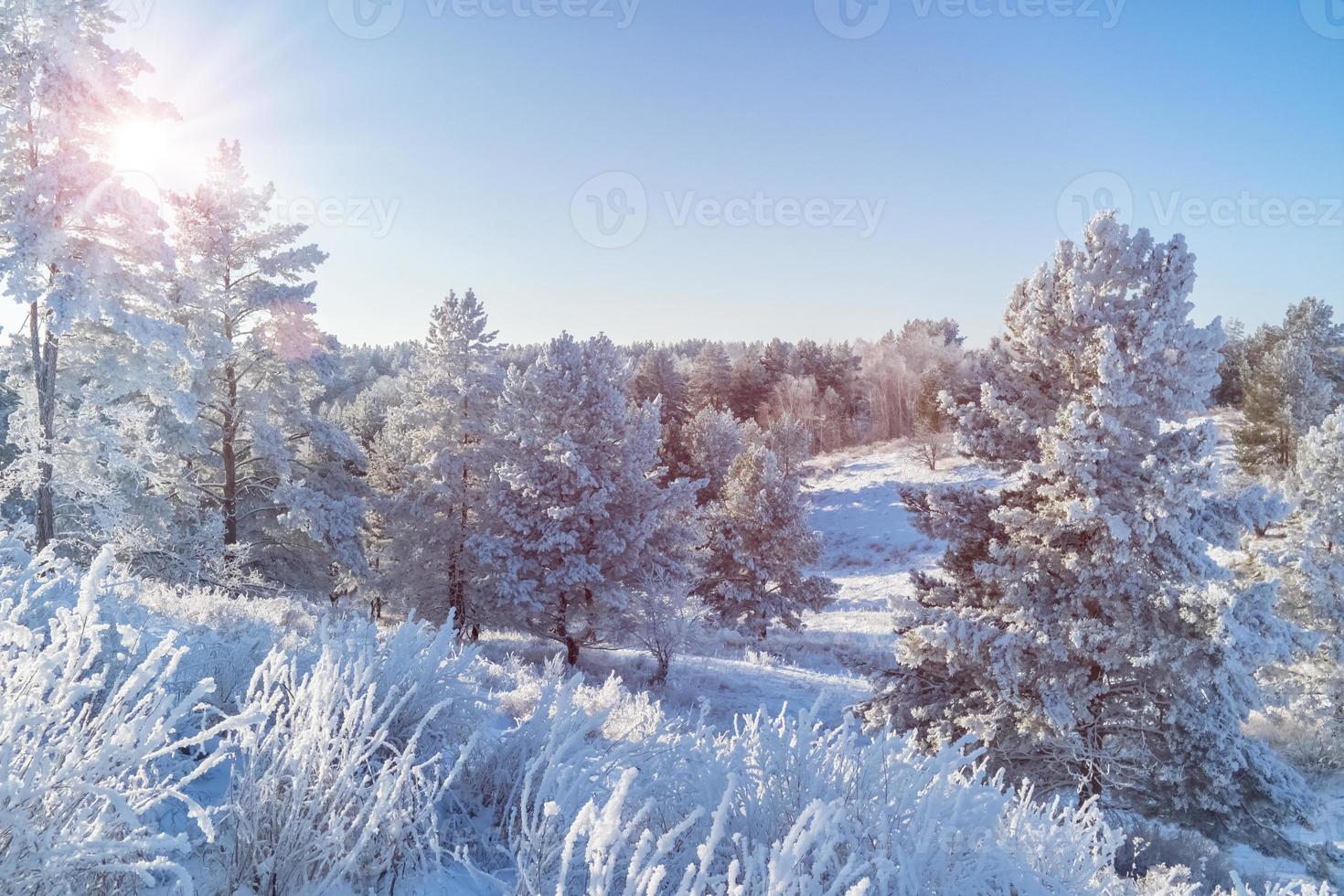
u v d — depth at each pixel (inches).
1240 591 459.2
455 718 141.4
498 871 104.7
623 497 979.9
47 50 548.7
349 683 129.9
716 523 1353.3
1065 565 491.5
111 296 590.2
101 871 69.4
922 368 3710.6
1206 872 395.2
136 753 66.5
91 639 70.9
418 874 98.5
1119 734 489.1
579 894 92.3
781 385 3750.0
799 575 1349.7
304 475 1023.0
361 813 87.7
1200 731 453.4
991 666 490.0
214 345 794.2
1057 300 530.6
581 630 1053.2
